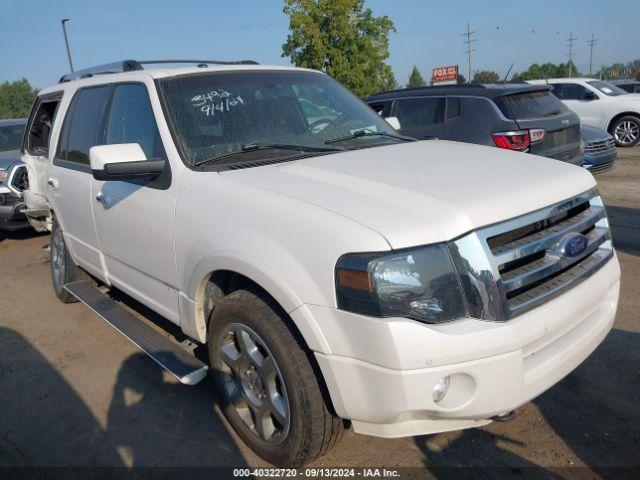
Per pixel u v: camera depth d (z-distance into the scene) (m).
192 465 2.87
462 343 2.10
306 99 3.75
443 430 2.31
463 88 7.28
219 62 4.40
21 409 3.49
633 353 3.64
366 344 2.14
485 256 2.20
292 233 2.38
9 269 6.57
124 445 3.06
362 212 2.29
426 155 3.12
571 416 3.04
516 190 2.48
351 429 3.06
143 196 3.28
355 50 28.00
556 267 2.43
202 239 2.79
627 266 5.26
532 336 2.23
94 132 4.02
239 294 2.70
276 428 2.75
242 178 2.81
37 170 5.40
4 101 91.88
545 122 6.79
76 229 4.36
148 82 3.46
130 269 3.68
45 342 4.44
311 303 2.28
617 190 8.85
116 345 4.31
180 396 3.53
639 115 13.30
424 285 2.12
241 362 2.79
